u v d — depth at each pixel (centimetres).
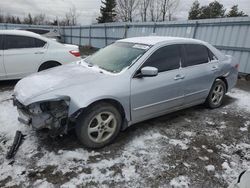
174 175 262
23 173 254
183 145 325
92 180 249
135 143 324
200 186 246
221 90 475
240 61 825
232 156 304
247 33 785
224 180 256
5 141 315
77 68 359
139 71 328
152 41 375
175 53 378
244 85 719
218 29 879
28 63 578
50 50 607
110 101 304
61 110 290
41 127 283
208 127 387
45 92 280
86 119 285
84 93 280
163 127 379
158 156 296
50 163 272
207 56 436
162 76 350
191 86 397
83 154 293
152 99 343
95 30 1870
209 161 290
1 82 629
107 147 312
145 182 249
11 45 557
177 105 391
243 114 452
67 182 244
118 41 424
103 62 364
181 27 1039
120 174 260
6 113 407
